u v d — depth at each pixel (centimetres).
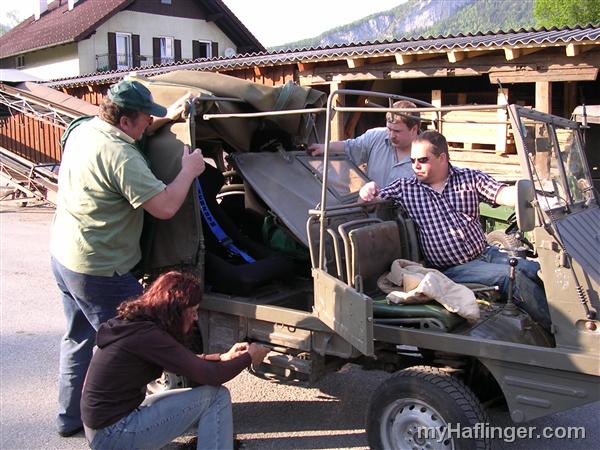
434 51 1040
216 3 3328
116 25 3119
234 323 422
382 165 520
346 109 368
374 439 370
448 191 428
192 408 329
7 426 438
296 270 480
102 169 367
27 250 1022
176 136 415
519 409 332
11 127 1346
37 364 542
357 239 388
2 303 722
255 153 468
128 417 316
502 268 405
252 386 506
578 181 441
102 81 1703
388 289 393
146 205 370
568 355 312
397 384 356
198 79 464
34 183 1252
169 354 311
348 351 370
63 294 404
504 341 334
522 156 348
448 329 353
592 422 445
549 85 995
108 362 309
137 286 400
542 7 3091
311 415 454
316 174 485
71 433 423
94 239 377
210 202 478
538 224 332
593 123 787
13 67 3525
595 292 319
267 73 1319
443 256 426
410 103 479
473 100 1327
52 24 3366
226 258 469
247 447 409
